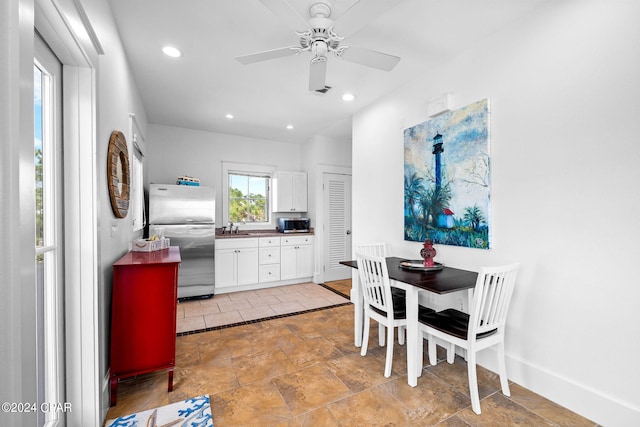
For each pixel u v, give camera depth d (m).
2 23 0.72
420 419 1.63
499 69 2.08
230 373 2.10
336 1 1.72
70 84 1.41
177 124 4.27
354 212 3.77
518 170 1.97
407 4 1.81
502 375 1.84
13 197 0.74
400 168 3.02
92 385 1.46
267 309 3.52
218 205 4.72
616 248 1.53
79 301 1.44
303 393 1.87
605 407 1.55
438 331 1.91
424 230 2.70
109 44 1.79
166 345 1.86
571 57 1.70
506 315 1.95
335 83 2.93
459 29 2.08
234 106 3.56
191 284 3.87
